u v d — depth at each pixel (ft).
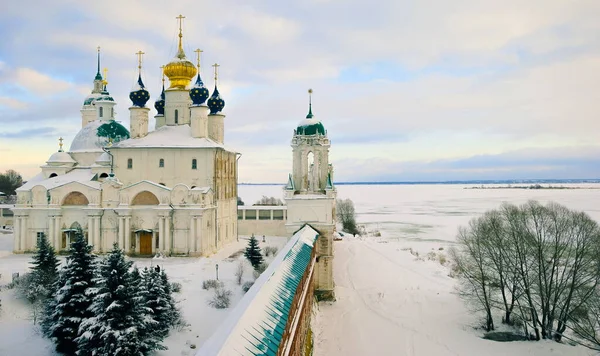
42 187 215.72
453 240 338.13
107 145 233.55
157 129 241.14
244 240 270.87
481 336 126.52
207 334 117.80
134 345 95.81
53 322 108.58
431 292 165.27
